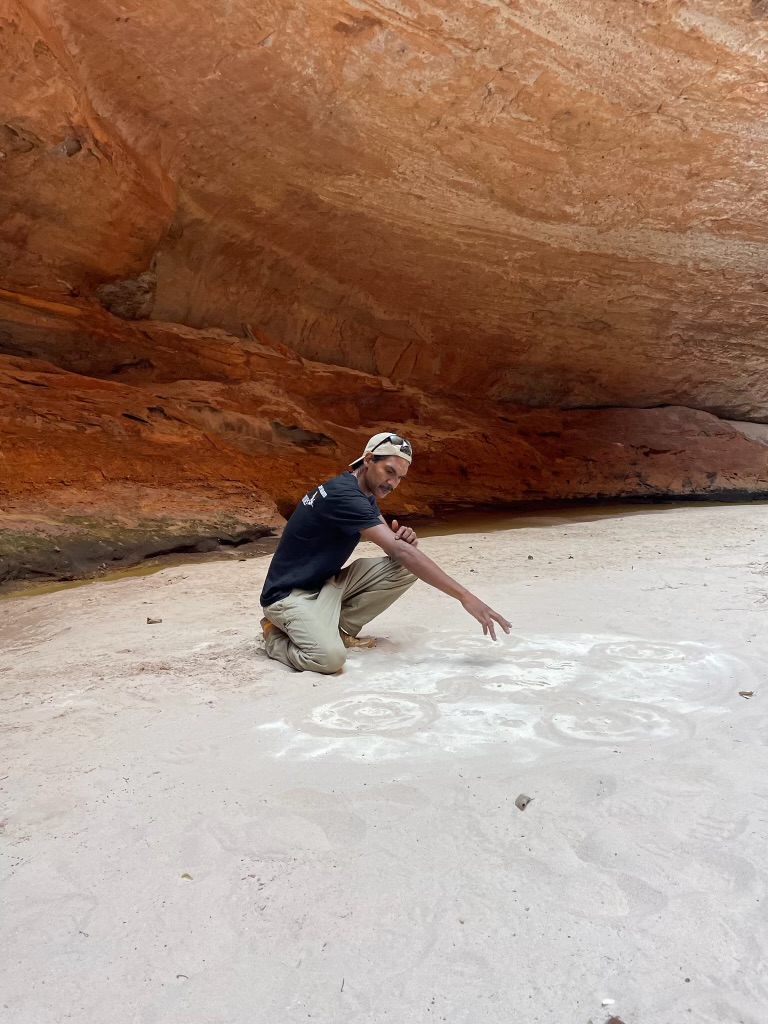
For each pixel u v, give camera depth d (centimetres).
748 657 356
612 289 1534
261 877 188
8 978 155
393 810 220
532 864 188
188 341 1247
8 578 770
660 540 853
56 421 968
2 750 279
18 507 842
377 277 1452
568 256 1434
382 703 314
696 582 557
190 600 606
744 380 1930
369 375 1553
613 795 221
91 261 1096
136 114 1019
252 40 941
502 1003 143
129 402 1081
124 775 251
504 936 161
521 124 1112
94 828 216
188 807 226
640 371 1828
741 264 1491
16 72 853
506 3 937
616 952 154
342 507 379
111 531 881
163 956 161
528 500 1650
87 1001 148
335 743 273
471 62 1007
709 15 983
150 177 1062
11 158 930
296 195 1216
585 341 1697
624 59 1032
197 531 950
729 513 1191
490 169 1198
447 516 1395
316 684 346
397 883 183
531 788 228
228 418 1213
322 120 1074
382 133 1109
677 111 1120
